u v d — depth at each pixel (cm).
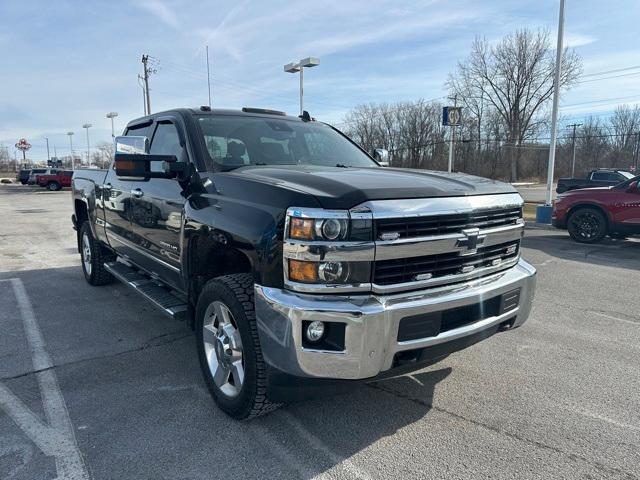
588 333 467
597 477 247
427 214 258
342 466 255
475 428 293
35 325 479
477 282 288
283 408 315
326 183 262
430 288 266
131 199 443
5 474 245
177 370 374
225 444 274
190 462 257
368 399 329
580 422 302
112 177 509
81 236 656
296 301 241
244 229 267
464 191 284
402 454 266
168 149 404
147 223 410
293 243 242
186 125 377
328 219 237
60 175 3991
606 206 1041
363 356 241
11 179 6688
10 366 381
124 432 286
